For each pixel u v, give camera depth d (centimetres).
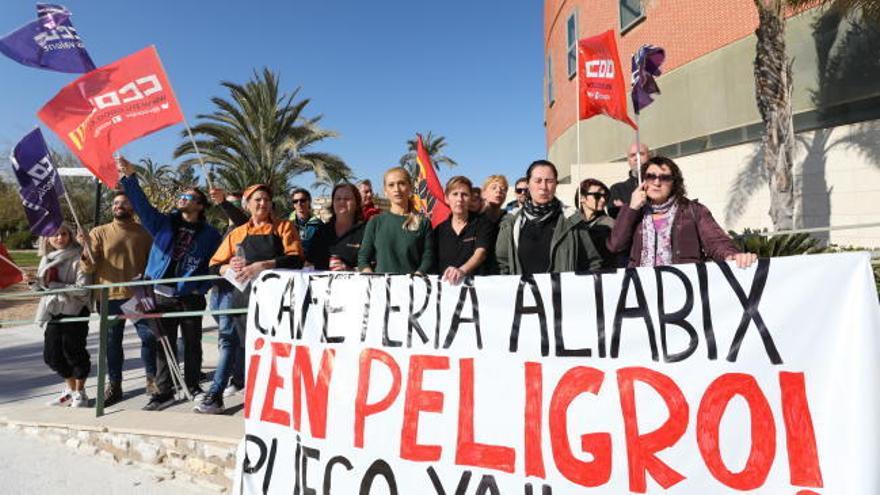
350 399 306
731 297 250
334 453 303
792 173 922
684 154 1327
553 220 332
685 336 255
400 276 312
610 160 1598
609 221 382
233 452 352
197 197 500
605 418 260
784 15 924
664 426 250
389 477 290
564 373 272
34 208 480
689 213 286
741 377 242
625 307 268
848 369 224
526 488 266
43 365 730
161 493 359
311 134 1773
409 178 375
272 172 1736
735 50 1188
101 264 525
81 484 370
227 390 507
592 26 1681
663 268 264
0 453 423
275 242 415
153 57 446
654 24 1393
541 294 283
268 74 1714
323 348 319
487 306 293
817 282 236
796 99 1082
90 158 434
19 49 448
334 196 437
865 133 980
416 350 301
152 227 479
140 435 396
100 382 445
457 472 279
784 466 229
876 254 257
